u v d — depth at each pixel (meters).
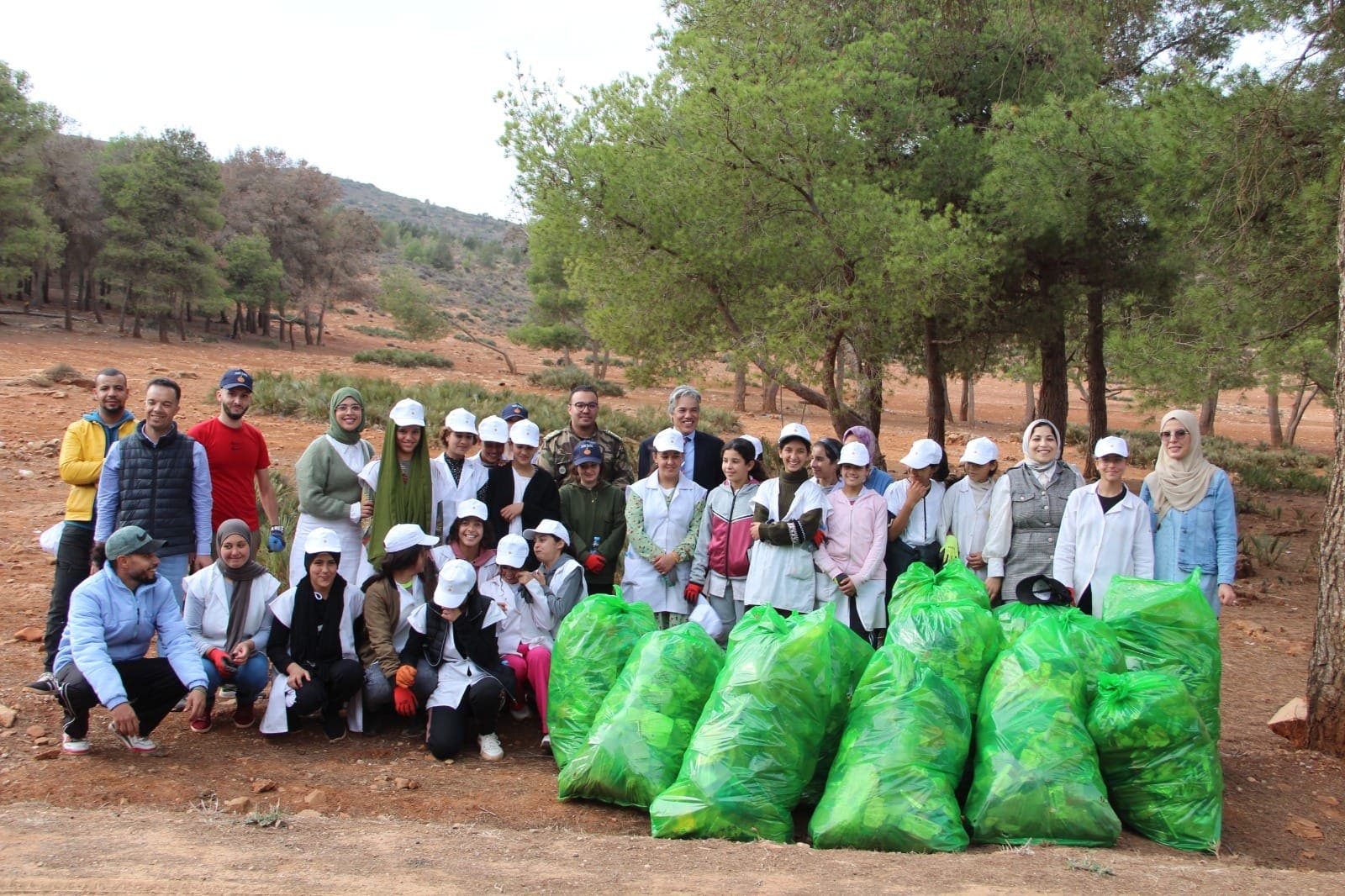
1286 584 11.08
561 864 3.73
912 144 13.43
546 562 6.11
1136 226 14.15
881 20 13.35
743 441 6.37
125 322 50.69
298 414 19.42
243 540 5.48
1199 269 12.09
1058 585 5.66
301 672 5.38
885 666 4.57
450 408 21.39
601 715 4.84
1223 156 10.55
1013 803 4.24
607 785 4.62
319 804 4.57
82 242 47.31
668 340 12.74
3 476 12.43
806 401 12.88
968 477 6.31
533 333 48.16
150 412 5.67
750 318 12.15
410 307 58.38
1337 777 5.36
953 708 4.49
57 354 30.48
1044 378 15.72
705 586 6.44
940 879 3.57
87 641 4.85
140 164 44.06
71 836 3.77
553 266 42.78
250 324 59.75
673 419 7.00
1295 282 10.98
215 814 4.27
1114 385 42.94
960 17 13.21
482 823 4.48
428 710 5.46
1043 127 11.94
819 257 11.49
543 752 5.59
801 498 6.02
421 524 6.07
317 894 3.25
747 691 4.39
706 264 11.73
